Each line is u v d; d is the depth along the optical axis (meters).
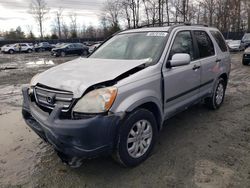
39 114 2.88
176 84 3.61
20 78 10.90
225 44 5.36
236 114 4.99
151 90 3.14
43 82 3.01
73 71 3.16
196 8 42.06
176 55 3.37
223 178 2.86
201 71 4.24
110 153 2.86
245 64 12.98
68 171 3.10
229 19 43.25
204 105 5.27
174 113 3.80
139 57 3.56
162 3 36.31
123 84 2.82
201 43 4.44
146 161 3.24
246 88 7.43
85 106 2.60
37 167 3.22
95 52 4.25
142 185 2.79
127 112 2.79
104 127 2.61
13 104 6.30
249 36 23.84
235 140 3.83
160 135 4.04
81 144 2.57
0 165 3.28
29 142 3.94
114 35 4.51
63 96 2.73
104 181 2.88
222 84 5.34
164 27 3.95
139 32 4.09
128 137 2.92
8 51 33.12
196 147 3.61
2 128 4.55
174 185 2.77
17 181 2.94
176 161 3.24
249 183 2.77
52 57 25.12
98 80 2.78
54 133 2.63
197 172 2.99
